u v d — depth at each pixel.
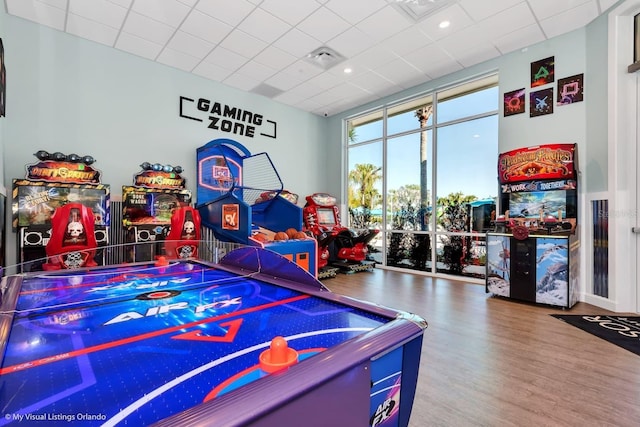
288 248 3.96
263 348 0.84
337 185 7.41
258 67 5.12
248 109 6.14
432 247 5.71
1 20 3.37
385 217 6.53
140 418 0.55
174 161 5.13
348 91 6.12
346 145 7.39
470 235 5.21
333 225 6.29
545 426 1.65
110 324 1.03
